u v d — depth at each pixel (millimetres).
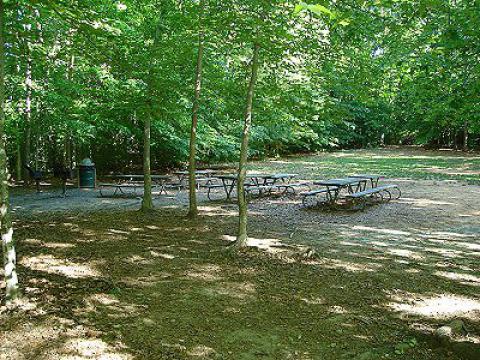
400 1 4082
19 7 5066
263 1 4617
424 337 3689
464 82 4945
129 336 3643
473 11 4000
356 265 5676
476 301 4477
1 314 3996
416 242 6941
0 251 6148
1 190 4152
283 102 6809
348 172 19469
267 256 5984
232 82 7531
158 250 6348
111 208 10219
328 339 3660
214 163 23516
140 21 9117
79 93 12328
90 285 4820
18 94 14219
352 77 6059
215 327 3852
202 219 8805
